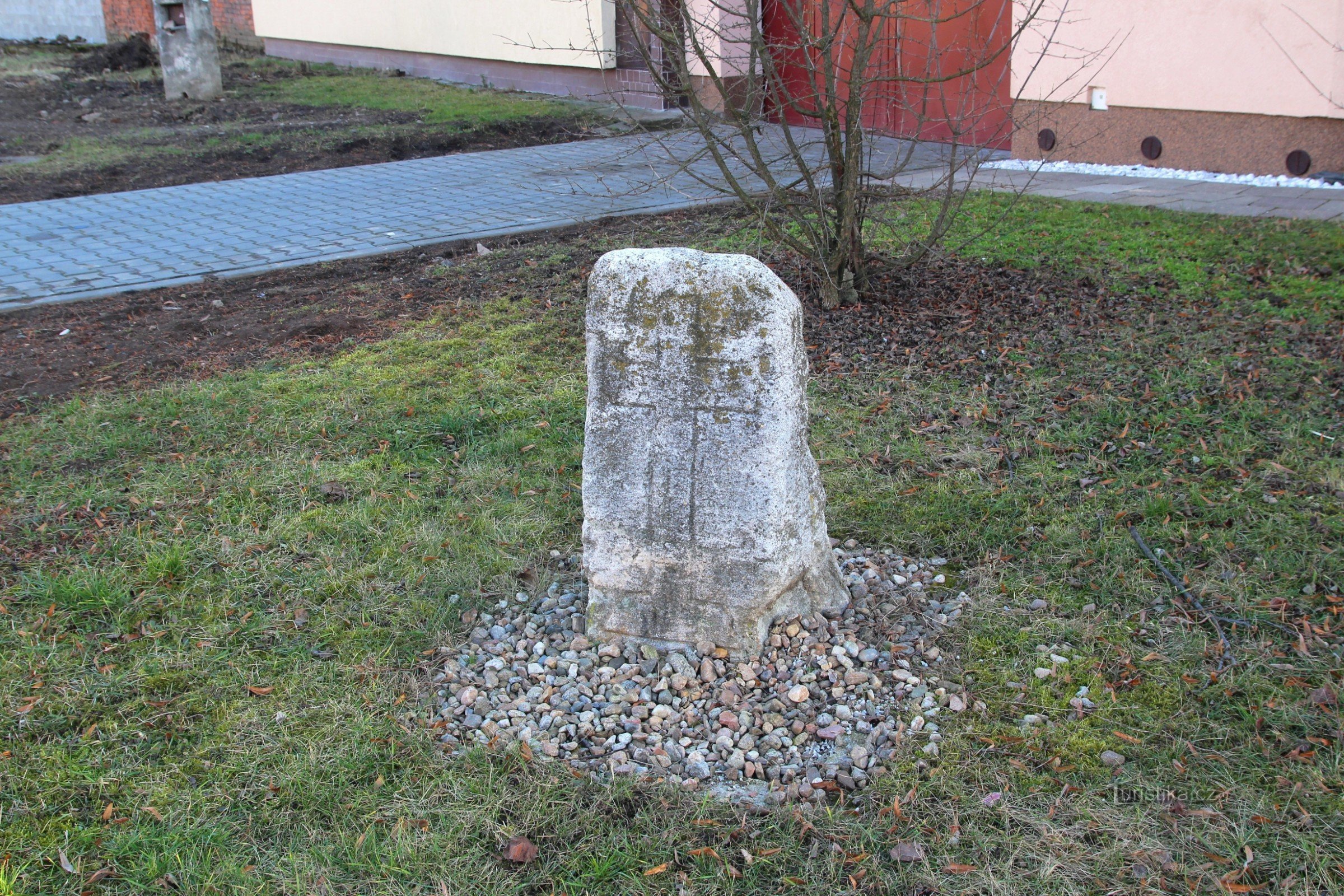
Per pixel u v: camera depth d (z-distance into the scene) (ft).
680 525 11.89
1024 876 9.29
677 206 33.40
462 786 10.46
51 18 91.25
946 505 15.43
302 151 45.29
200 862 9.65
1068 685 11.60
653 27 20.07
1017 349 20.54
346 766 10.71
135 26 87.81
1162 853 9.39
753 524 11.64
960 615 12.99
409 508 15.81
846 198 22.02
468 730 11.41
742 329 11.10
